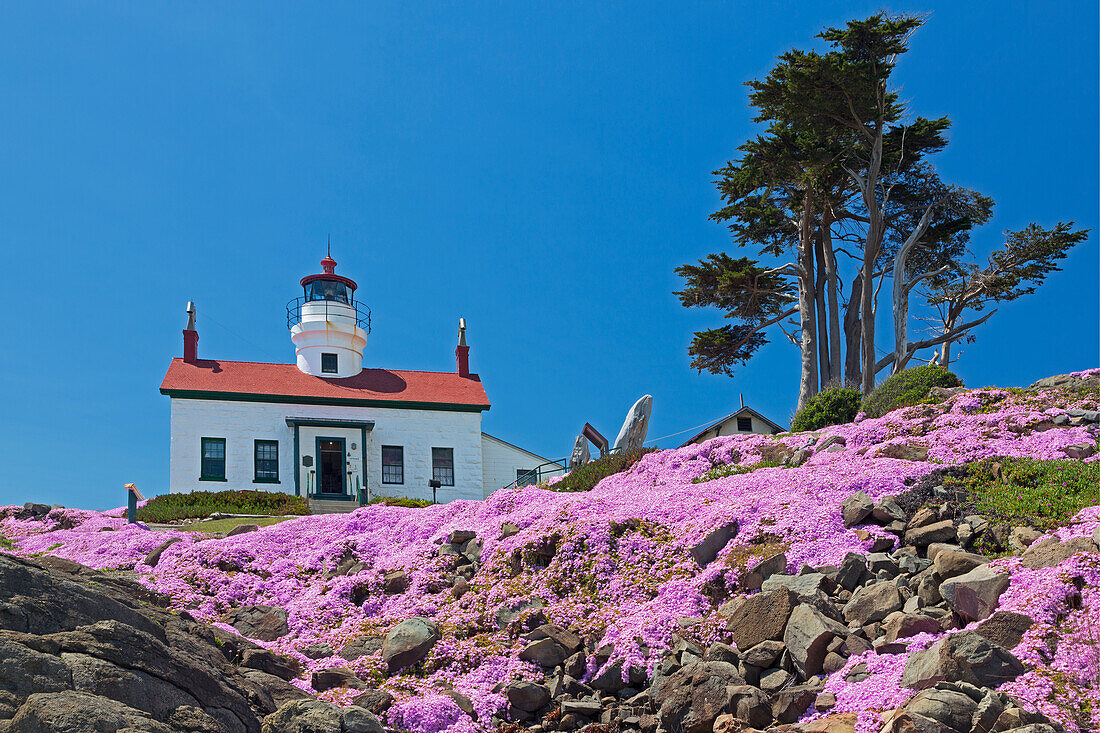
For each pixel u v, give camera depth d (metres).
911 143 35.00
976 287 37.00
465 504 19.56
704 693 10.69
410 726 10.91
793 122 32.44
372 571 16.59
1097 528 10.95
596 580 14.71
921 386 23.66
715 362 37.97
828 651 10.88
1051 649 9.48
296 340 43.16
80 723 6.86
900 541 13.51
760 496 15.57
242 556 17.42
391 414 40.84
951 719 8.49
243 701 9.37
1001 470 15.12
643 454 23.70
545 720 11.59
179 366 40.28
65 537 20.81
